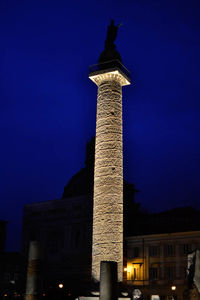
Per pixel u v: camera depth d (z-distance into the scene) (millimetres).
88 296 24234
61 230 53969
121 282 24500
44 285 52219
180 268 45094
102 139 27141
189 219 49750
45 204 57000
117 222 25406
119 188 26234
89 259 49812
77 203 53562
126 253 49750
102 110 27922
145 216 54500
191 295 16969
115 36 30469
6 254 52750
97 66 29250
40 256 19656
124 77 28859
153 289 45938
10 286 50938
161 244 47469
